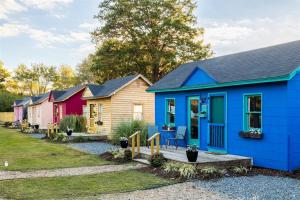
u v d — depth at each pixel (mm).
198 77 15156
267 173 11258
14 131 36094
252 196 8250
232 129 13398
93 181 9984
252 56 15047
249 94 12641
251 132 12328
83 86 33656
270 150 11758
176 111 16875
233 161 11789
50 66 81438
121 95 24953
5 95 63500
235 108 13266
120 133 20312
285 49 13836
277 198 8070
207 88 14664
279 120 11445
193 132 15758
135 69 39031
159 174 10945
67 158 14867
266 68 12352
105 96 24531
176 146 15258
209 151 14438
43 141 23844
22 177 10648
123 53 37906
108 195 8406
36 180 10125
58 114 35875
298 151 11328
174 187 9219
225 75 13781
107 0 39812
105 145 20672
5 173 11359
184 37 39844
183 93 16344
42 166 12742
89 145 20734
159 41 39781
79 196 8305
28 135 30359
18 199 8047
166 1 39031
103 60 39594
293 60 11672
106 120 25125
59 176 10789
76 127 28578
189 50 39375
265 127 11984
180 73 18703
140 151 14266
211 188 9086
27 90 80938
